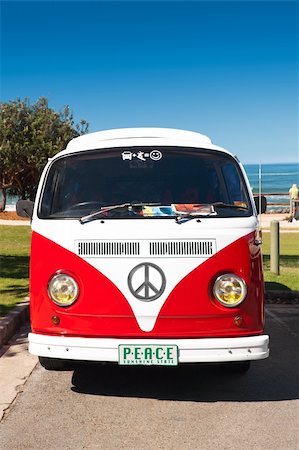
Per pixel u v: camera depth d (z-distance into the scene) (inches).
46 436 160.1
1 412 177.3
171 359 168.9
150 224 176.9
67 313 174.1
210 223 177.9
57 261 175.8
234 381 209.0
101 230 175.6
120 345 169.5
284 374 217.0
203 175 201.5
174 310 171.3
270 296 353.7
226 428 165.8
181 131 226.4
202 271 172.6
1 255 518.0
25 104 1115.9
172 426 167.2
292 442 156.4
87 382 206.2
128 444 155.2
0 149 1059.3
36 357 233.8
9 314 277.9
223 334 172.6
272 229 428.1
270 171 4082.2
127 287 172.1
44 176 199.0
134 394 194.5
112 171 200.8
